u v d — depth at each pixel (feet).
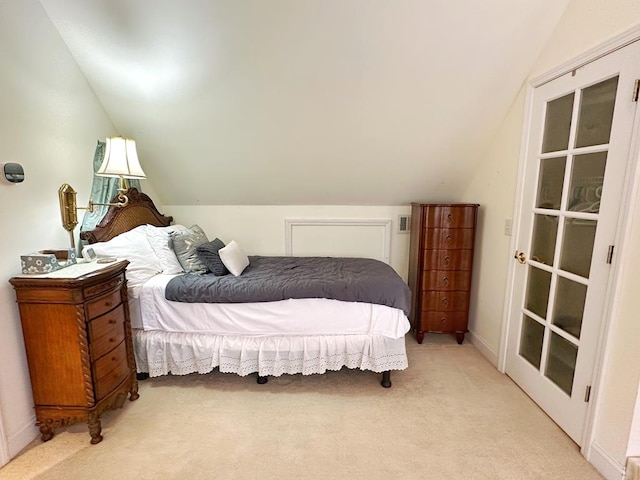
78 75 7.37
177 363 7.61
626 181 4.92
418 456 5.61
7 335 5.55
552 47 6.56
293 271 8.80
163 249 8.34
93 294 5.74
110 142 6.93
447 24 6.36
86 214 7.63
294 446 5.84
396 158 9.44
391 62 7.02
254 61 7.02
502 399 7.19
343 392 7.43
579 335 5.88
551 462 5.50
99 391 5.93
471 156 9.36
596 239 5.48
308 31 6.47
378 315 7.38
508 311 8.04
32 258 5.63
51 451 5.72
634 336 4.80
